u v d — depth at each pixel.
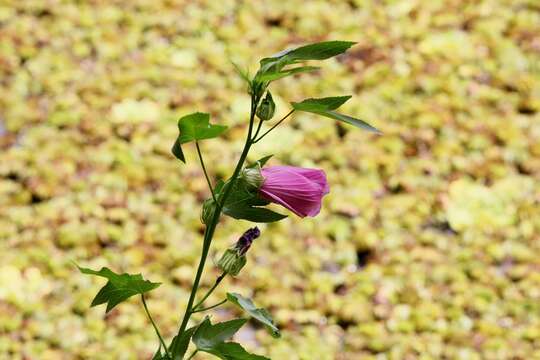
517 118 10.41
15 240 8.62
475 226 9.16
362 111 10.41
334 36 11.55
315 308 8.20
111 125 10.03
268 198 3.48
